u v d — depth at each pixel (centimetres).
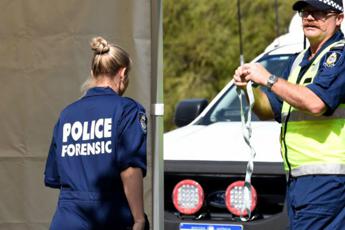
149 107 1063
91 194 941
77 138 954
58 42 1101
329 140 976
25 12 1105
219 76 3447
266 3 3300
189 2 3494
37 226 1127
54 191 1124
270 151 1160
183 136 1271
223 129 1279
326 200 971
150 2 1034
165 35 3522
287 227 1116
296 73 1024
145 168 948
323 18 999
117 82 973
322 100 955
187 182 1163
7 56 1115
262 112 1062
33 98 1115
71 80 1104
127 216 938
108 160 938
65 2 1095
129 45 1070
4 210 1128
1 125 1123
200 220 1150
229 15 3422
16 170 1127
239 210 1138
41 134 1119
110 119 943
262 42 3297
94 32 1087
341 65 962
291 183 1004
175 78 3497
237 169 1151
